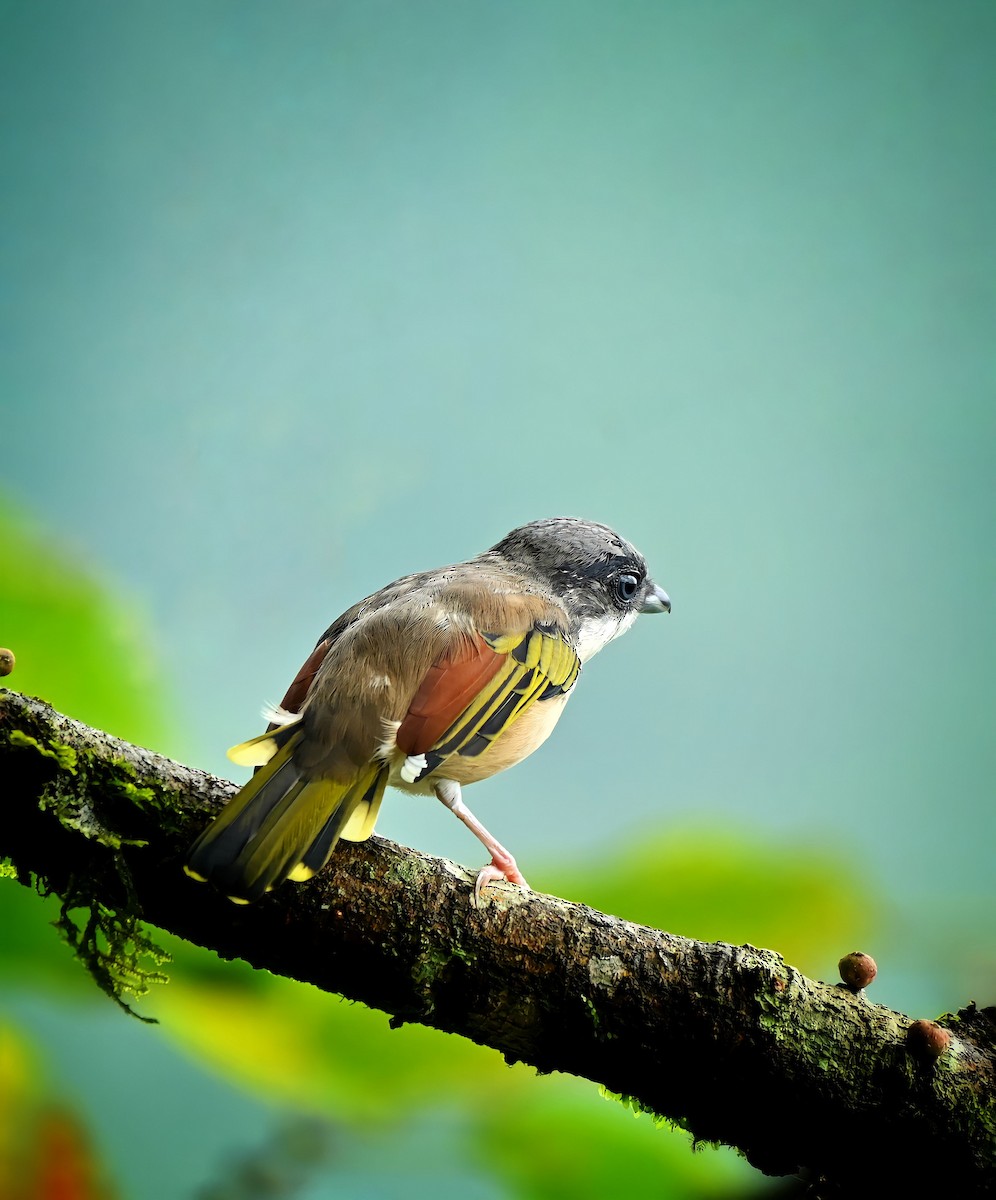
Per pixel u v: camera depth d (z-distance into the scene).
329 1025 9.02
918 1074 7.66
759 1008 7.75
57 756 7.87
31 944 8.79
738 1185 8.83
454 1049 9.00
